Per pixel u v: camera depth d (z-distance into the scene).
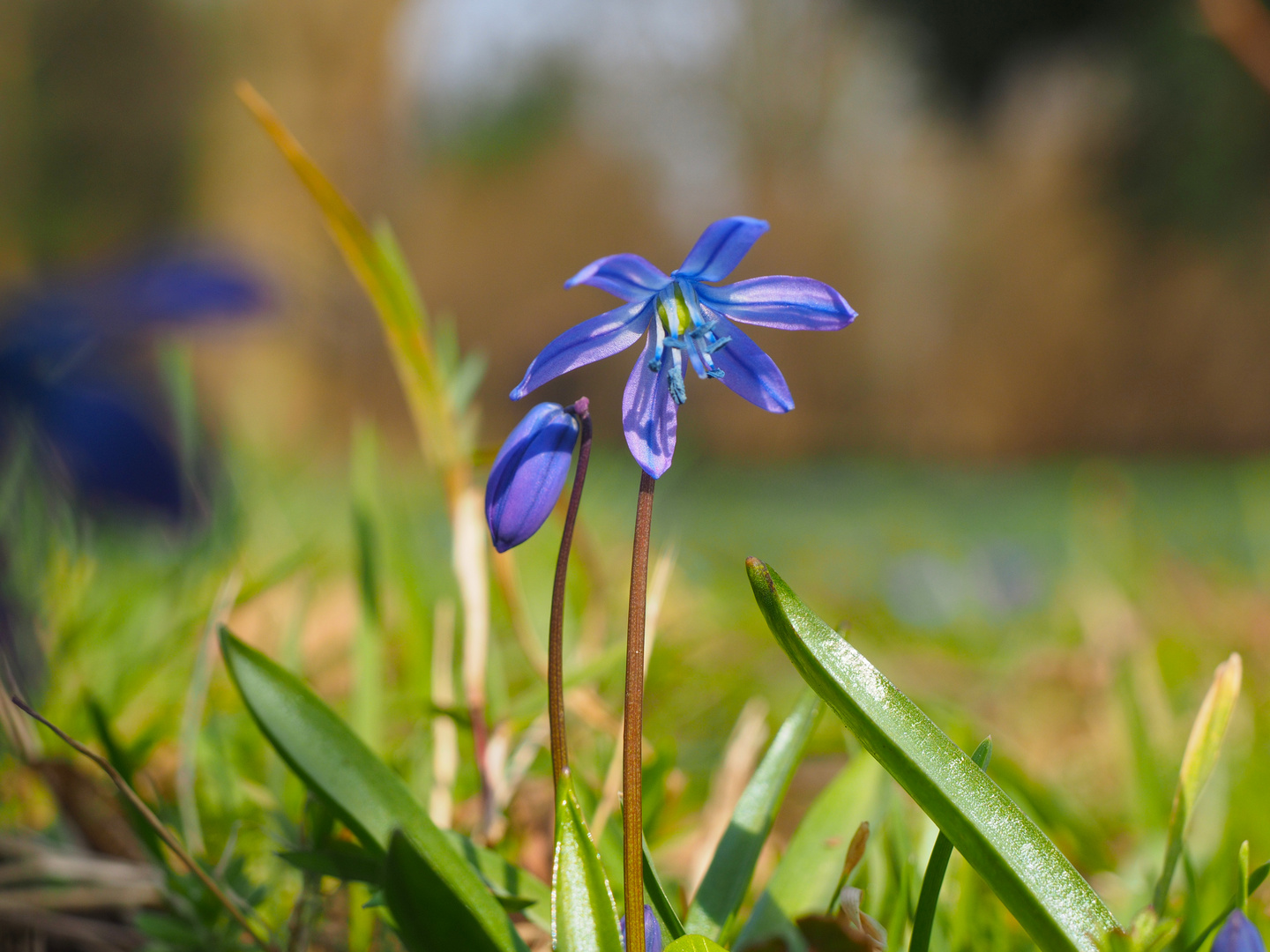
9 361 0.24
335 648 0.52
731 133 3.99
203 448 0.27
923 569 1.02
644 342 0.25
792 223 4.05
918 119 3.91
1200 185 3.77
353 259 0.30
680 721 0.52
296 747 0.26
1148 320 3.95
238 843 0.32
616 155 3.99
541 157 3.96
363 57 1.64
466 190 3.88
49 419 0.24
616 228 3.97
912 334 4.12
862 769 0.29
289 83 1.58
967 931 0.29
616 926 0.24
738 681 0.58
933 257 4.11
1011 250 4.05
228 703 0.42
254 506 0.68
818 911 0.28
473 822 0.33
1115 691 0.41
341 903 0.31
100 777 0.31
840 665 0.24
